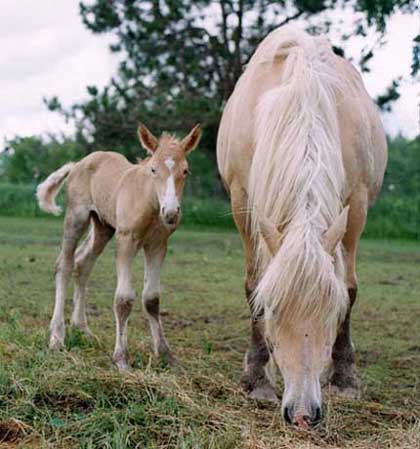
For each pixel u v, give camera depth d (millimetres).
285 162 4434
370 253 14586
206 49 19219
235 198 5449
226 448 3979
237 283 10133
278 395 5297
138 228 5898
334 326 4023
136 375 4902
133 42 18922
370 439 4340
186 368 5844
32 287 8938
